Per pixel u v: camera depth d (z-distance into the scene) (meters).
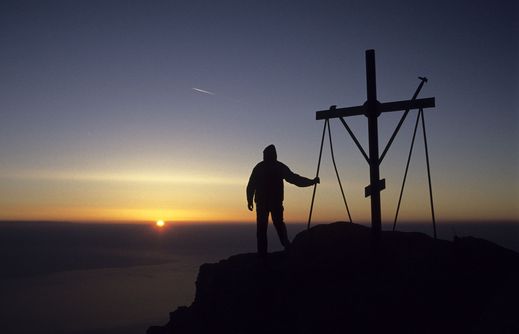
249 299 7.82
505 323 5.16
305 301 7.17
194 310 9.26
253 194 8.16
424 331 5.74
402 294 6.38
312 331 6.42
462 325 5.68
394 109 8.20
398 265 7.36
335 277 7.60
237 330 7.43
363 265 7.78
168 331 9.48
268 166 8.03
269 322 7.21
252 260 9.45
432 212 7.81
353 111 8.62
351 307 6.47
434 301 6.16
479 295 6.11
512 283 5.99
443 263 6.93
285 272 8.04
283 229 8.28
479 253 6.95
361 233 8.79
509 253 7.00
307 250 8.52
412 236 8.48
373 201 8.05
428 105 7.86
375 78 8.34
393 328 5.96
